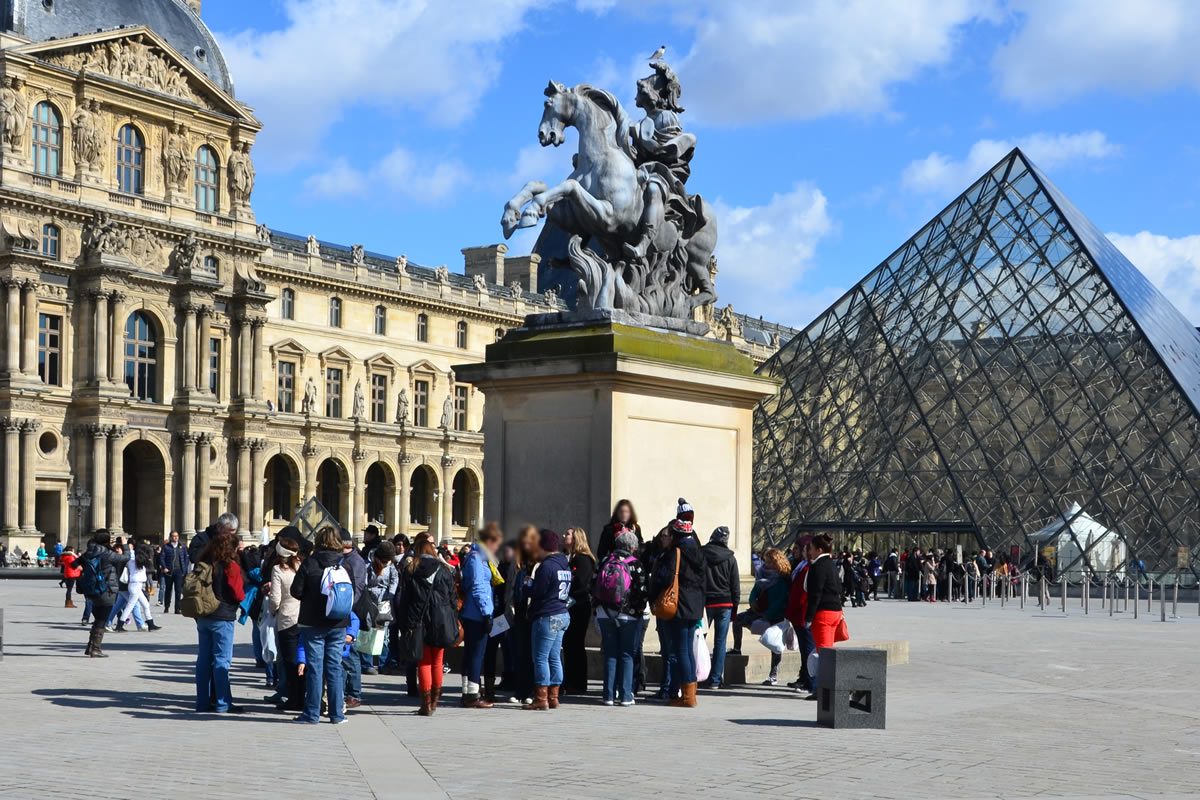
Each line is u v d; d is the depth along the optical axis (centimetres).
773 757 1741
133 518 12412
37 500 11425
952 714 2236
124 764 1670
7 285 10944
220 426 12425
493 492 2484
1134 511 8031
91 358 11400
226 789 1492
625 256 2556
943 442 8644
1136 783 1598
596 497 2359
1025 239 9244
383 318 15238
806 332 9600
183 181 12294
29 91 11188
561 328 2472
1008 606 6969
